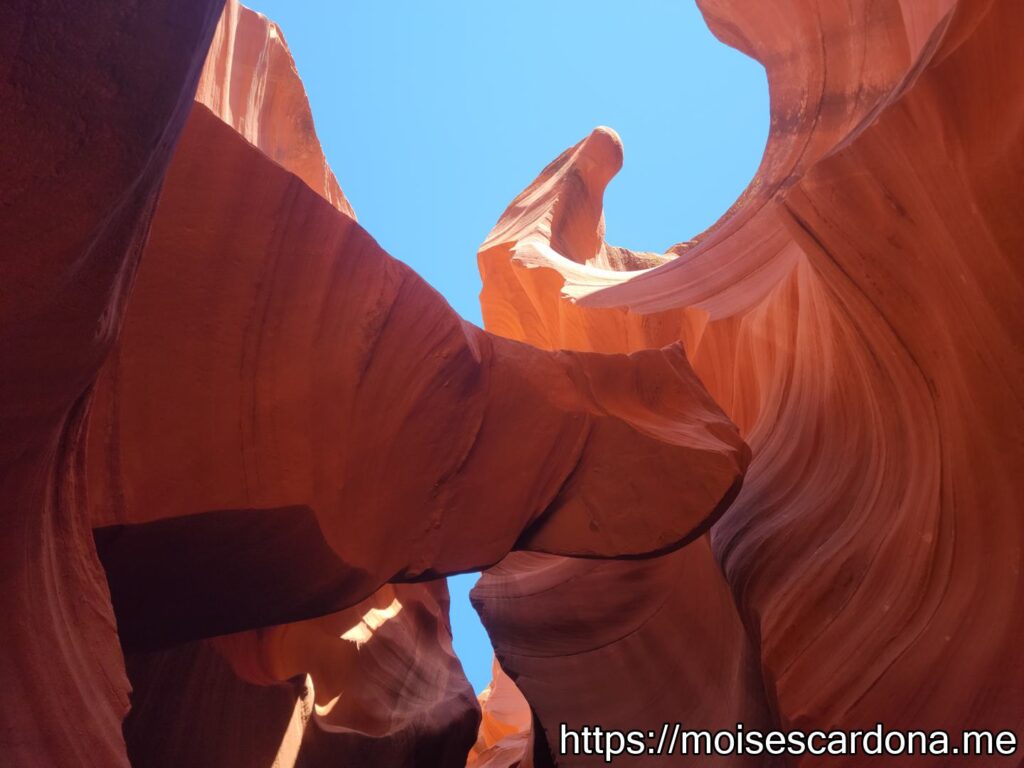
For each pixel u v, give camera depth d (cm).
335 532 437
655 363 591
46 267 212
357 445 453
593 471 532
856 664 473
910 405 521
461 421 503
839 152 526
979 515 445
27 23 191
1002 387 432
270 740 661
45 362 230
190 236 403
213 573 424
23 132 197
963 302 451
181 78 222
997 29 415
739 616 662
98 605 307
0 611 250
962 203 440
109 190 217
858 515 553
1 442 232
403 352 476
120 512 369
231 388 408
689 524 514
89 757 256
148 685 577
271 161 423
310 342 437
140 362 386
